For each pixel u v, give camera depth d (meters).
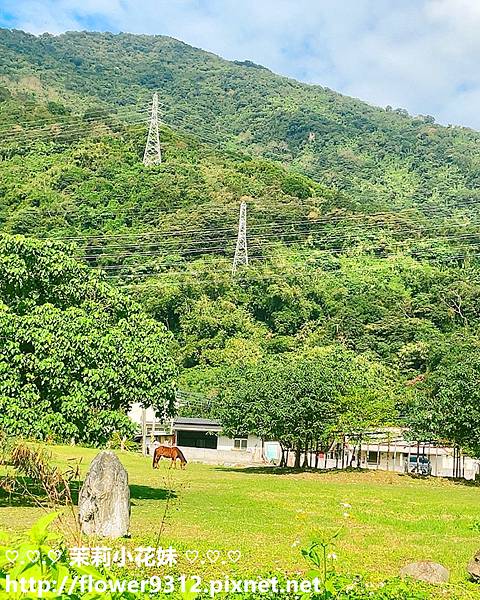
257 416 37.81
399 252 78.69
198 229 72.56
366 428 41.09
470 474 49.91
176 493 23.50
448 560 13.97
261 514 19.56
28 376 18.19
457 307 70.06
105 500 13.84
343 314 67.94
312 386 37.84
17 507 16.89
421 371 62.16
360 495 26.30
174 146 94.06
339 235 79.50
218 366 61.22
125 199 77.25
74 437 18.81
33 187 75.75
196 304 66.75
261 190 84.50
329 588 5.30
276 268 72.00
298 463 40.06
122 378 19.91
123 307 21.86
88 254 66.88
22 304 19.56
